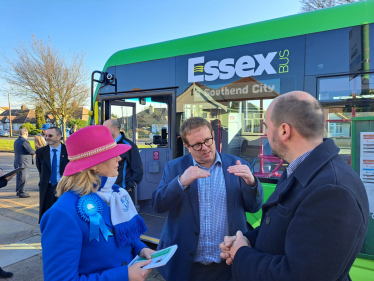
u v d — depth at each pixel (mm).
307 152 1055
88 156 1177
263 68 2707
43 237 1064
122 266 1137
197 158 1636
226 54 2910
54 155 3756
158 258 1197
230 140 2910
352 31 2342
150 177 4332
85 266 1109
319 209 869
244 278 1069
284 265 915
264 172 2748
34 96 17438
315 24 2498
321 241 845
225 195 1666
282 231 1018
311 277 842
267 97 2684
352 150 2182
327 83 2422
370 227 2102
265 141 2732
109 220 1225
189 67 3145
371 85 2256
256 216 2664
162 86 3330
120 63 3674
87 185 1171
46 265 1022
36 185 7809
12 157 15062
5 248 3611
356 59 2314
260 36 2738
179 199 1521
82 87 17938
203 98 3049
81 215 1106
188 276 1579
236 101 2854
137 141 4469
